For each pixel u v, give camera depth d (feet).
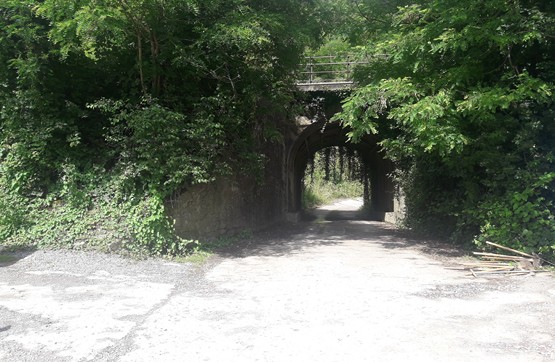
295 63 45.78
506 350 15.20
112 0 30.27
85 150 36.29
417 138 34.91
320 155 115.55
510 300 21.35
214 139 37.32
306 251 38.29
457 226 38.99
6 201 33.76
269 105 45.44
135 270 27.84
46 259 28.60
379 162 91.40
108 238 31.55
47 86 35.27
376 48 35.04
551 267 28.89
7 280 24.17
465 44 28.43
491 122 31.68
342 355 14.87
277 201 65.57
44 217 33.37
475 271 28.32
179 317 18.86
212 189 41.19
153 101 35.78
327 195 161.17
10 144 35.55
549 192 30.99
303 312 19.60
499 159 31.96
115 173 34.71
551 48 32.37
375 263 31.99
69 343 15.79
